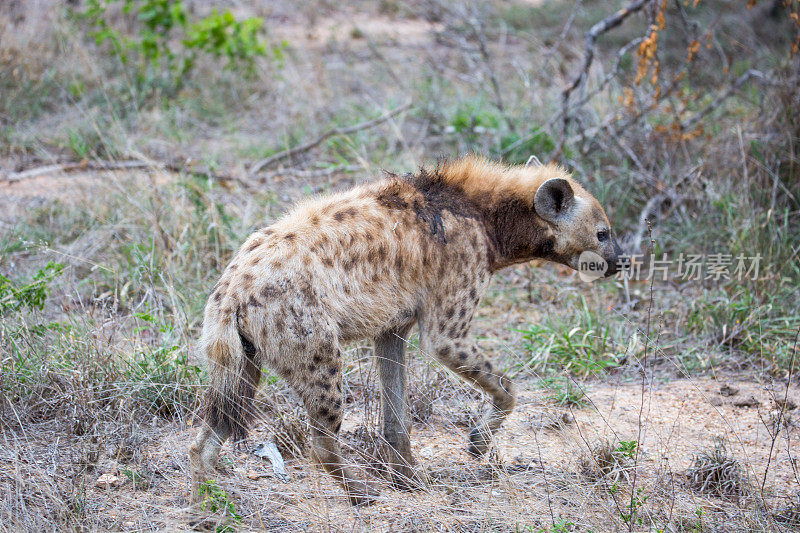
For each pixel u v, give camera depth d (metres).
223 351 6.48
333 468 6.94
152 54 18.94
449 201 7.57
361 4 26.94
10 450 7.55
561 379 9.79
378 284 7.00
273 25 24.80
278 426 8.22
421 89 18.84
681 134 14.18
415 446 8.30
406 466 7.47
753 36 20.11
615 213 13.58
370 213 7.13
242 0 26.02
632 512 6.78
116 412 8.27
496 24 23.89
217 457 6.67
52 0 20.80
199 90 18.92
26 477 7.18
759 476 7.78
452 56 22.02
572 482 7.14
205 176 14.57
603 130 15.18
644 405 9.34
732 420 8.99
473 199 7.75
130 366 8.85
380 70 20.59
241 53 19.47
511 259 8.16
